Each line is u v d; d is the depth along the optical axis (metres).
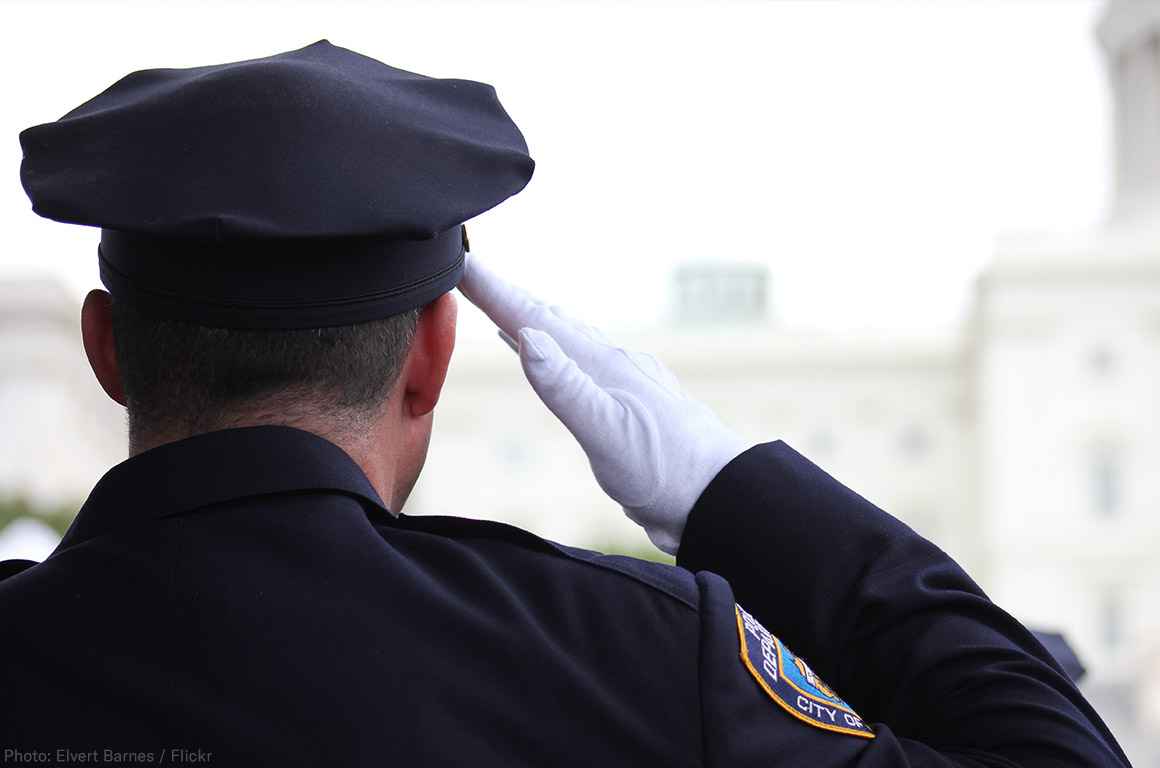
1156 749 36.16
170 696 0.95
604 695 0.98
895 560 1.07
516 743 0.96
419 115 1.04
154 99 1.01
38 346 42.78
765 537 1.10
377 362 1.03
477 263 1.28
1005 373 52.34
